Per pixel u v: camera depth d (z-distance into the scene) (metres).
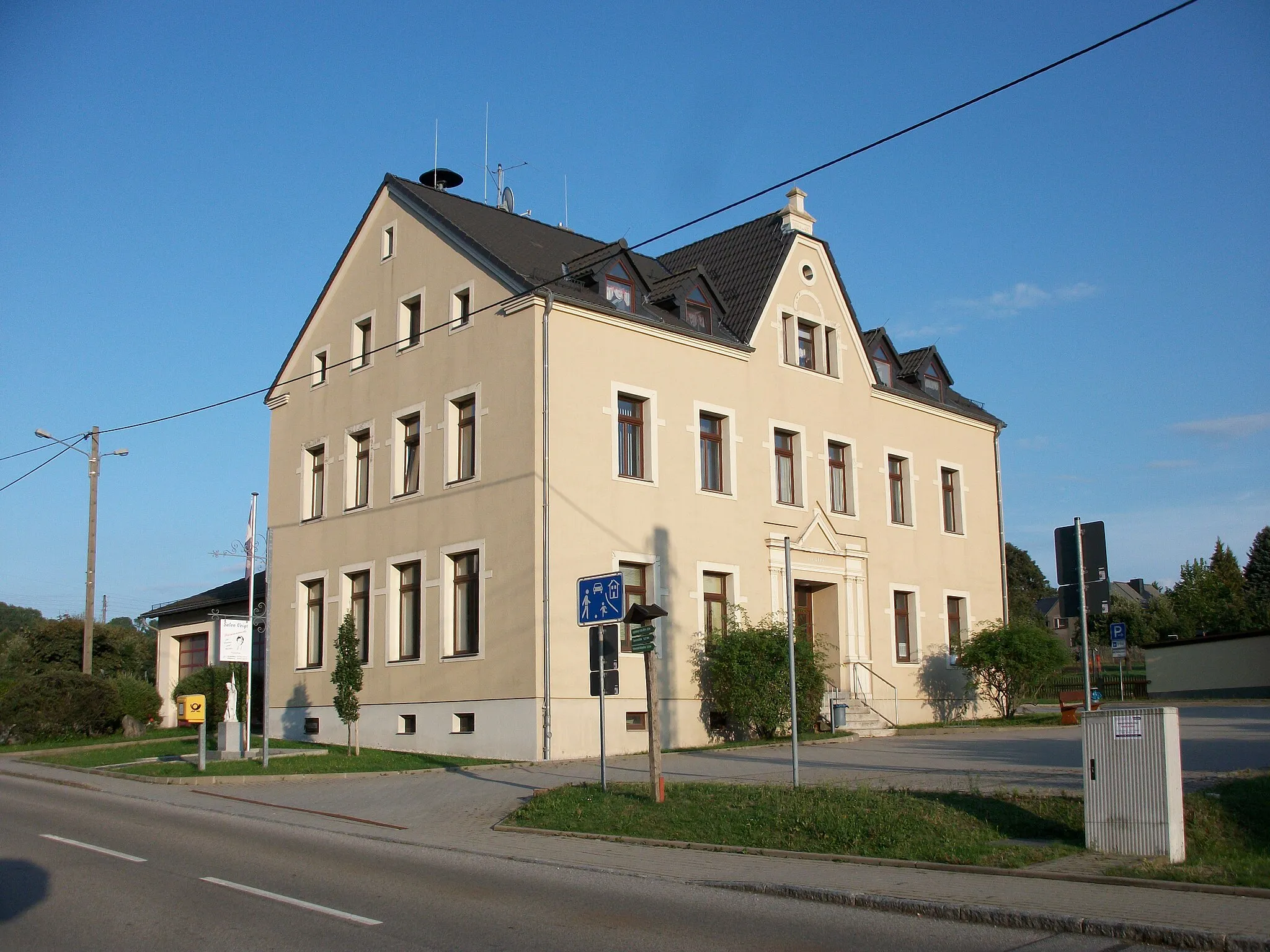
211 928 8.98
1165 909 8.85
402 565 28.34
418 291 29.00
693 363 28.44
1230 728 24.81
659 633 26.39
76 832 14.42
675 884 11.05
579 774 20.83
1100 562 14.92
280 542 32.69
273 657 32.31
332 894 10.42
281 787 20.31
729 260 33.38
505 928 9.05
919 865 11.25
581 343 25.95
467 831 14.95
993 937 8.58
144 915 9.42
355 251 31.59
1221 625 64.69
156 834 14.41
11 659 50.56
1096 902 9.23
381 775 21.78
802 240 32.44
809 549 30.58
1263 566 84.00
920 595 34.31
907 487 34.88
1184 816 12.06
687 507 27.61
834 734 27.64
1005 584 38.12
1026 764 19.22
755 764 21.30
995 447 39.03
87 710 32.25
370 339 30.75
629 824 14.20
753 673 26.67
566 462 25.17
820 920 9.33
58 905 9.82
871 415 33.72
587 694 24.70
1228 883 9.60
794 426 30.97
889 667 32.53
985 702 35.84
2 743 31.34
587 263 27.52
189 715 21.73
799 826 13.14
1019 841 12.01
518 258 27.27
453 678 25.91
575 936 8.77
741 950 8.26
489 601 25.27
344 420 30.98
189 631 39.00
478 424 26.36
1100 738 11.33
